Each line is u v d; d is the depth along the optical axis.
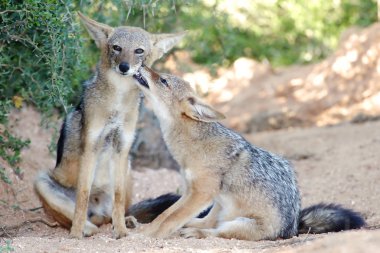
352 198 13.66
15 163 13.32
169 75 11.65
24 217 12.26
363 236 8.44
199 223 11.61
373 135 17.27
